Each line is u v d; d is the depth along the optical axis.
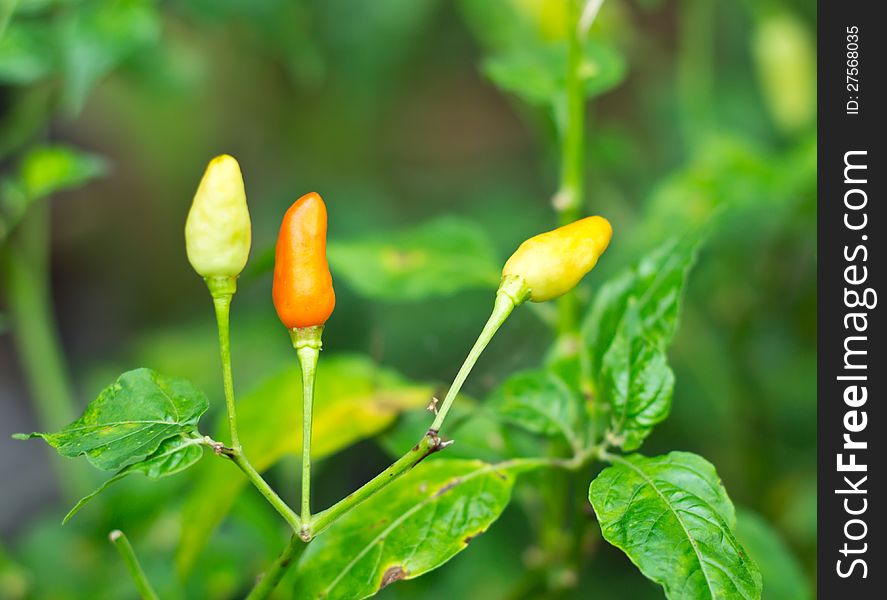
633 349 0.38
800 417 0.66
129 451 0.34
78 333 0.91
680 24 0.94
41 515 0.77
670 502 0.35
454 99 0.96
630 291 0.38
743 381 0.62
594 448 0.38
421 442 0.35
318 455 0.43
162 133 0.89
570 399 0.40
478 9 0.60
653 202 0.58
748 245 0.63
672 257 0.38
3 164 0.72
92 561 0.51
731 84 0.84
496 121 0.97
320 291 0.35
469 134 0.96
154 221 0.92
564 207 0.44
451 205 0.85
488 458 0.41
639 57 0.90
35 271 0.62
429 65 0.87
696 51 0.77
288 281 0.35
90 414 0.35
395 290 0.46
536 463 0.39
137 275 0.93
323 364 0.44
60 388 0.59
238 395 0.67
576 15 0.44
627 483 0.36
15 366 0.92
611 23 0.63
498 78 0.46
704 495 0.35
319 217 0.35
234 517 0.51
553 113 0.46
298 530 0.35
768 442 0.62
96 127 0.90
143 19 0.48
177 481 0.50
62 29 0.50
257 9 0.62
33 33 0.49
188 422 0.35
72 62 0.48
